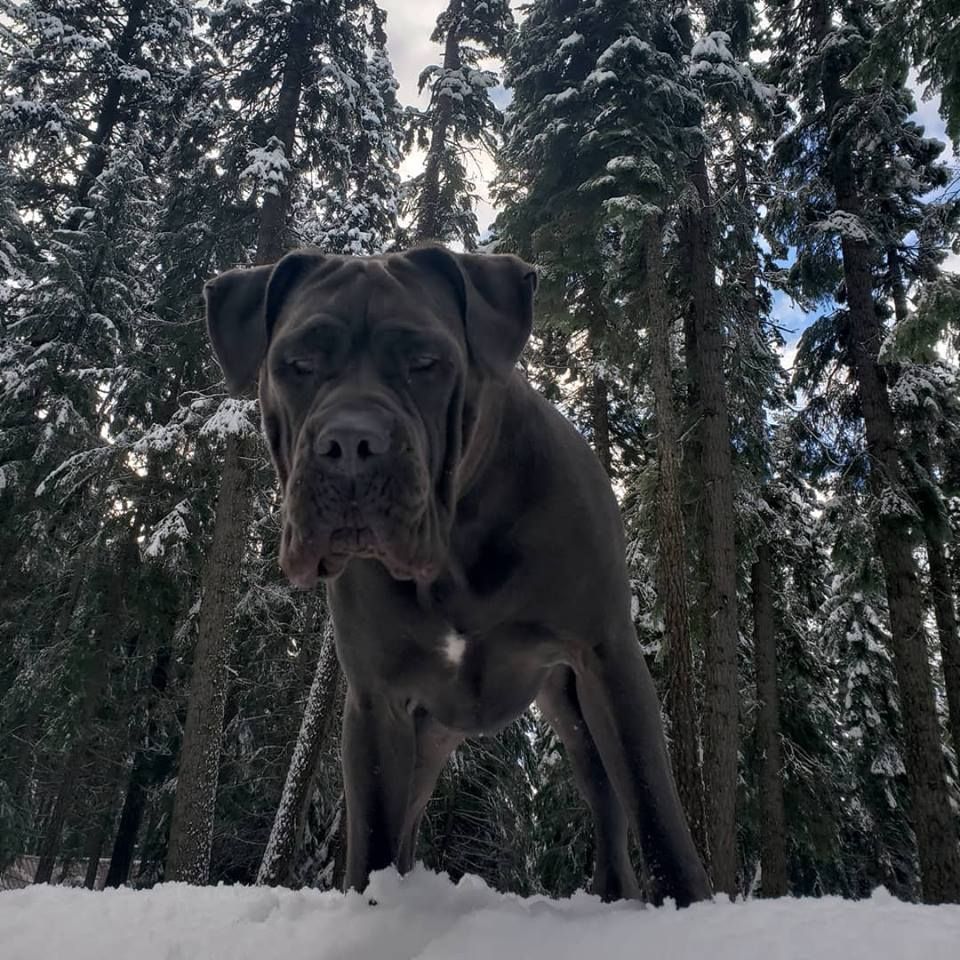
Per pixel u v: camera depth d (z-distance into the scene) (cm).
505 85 1345
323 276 243
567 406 1519
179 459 1363
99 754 1500
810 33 1533
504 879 1440
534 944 167
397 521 195
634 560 1330
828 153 1445
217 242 1423
